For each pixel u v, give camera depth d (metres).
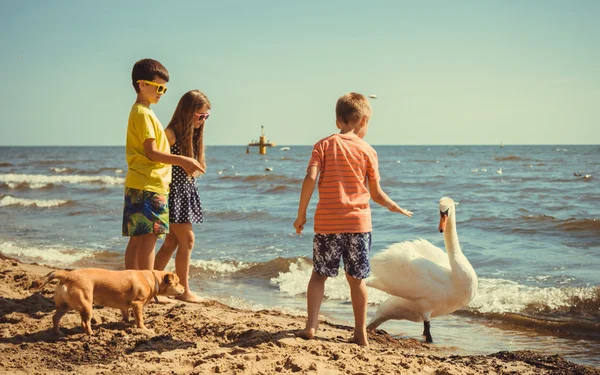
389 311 6.41
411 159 77.44
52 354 4.23
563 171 45.47
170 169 5.41
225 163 71.44
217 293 8.88
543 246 13.10
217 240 14.30
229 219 18.22
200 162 5.93
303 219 4.60
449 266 6.62
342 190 4.55
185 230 6.04
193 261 11.08
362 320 4.82
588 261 11.14
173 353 4.30
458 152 119.25
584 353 6.00
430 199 25.62
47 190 30.72
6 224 17.12
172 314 5.48
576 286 8.92
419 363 4.36
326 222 4.55
